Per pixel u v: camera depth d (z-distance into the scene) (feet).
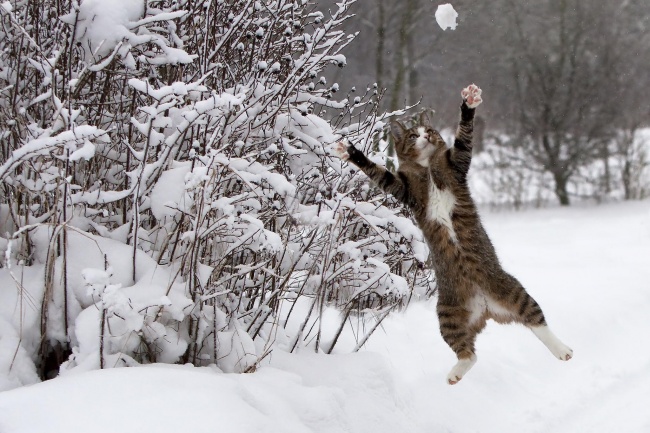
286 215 16.76
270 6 19.67
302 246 17.25
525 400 19.86
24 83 16.43
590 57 75.61
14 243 15.14
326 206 18.08
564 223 54.70
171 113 16.56
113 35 15.31
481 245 16.69
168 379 12.26
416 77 76.84
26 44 16.51
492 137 79.20
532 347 22.84
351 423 14.53
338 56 18.40
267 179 15.58
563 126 71.97
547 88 74.02
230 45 18.76
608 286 29.48
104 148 16.63
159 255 15.24
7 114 15.65
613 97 72.90
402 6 68.59
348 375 16.11
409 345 20.80
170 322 14.84
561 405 19.57
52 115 15.84
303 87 19.51
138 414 11.09
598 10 77.92
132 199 16.10
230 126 17.02
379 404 15.83
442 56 81.25
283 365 15.92
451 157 16.66
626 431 17.76
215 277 15.58
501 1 80.53
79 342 13.75
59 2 16.33
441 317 17.03
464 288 16.75
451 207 16.71
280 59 19.31
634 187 69.67
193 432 10.80
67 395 11.50
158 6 18.22
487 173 76.69
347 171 18.39
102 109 16.60
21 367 13.50
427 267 23.48
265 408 12.68
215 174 14.49
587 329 24.89
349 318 20.52
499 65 81.15
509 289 16.43
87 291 13.17
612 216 57.82
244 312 16.89
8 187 15.53
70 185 14.65
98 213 16.12
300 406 13.57
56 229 13.91
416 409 17.35
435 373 19.56
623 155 70.38
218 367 15.01
